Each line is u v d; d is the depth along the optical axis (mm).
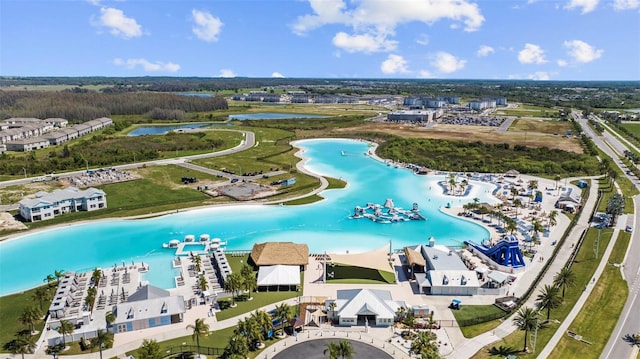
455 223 169500
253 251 132750
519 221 167500
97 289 112562
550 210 181000
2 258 135750
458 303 104812
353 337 92625
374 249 144125
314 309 103500
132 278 119375
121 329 94188
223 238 152125
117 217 170750
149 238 151875
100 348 84625
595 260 131750
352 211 182625
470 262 129250
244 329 87812
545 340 90562
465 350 87625
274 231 159375
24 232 155250
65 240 149625
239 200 192375
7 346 89312
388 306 100062
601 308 103875
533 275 122938
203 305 105375
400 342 91000
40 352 87188
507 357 82625
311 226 165000
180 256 135625
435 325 96438
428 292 112812
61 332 88312
